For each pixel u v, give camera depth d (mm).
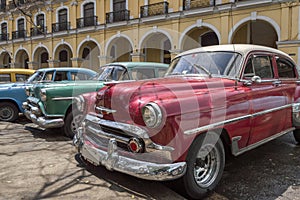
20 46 27609
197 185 3086
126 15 19531
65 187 3168
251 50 4051
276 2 14047
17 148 4750
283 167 4234
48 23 24781
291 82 4758
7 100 7332
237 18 15320
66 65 25406
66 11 23656
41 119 5297
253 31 17859
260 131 3906
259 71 4094
